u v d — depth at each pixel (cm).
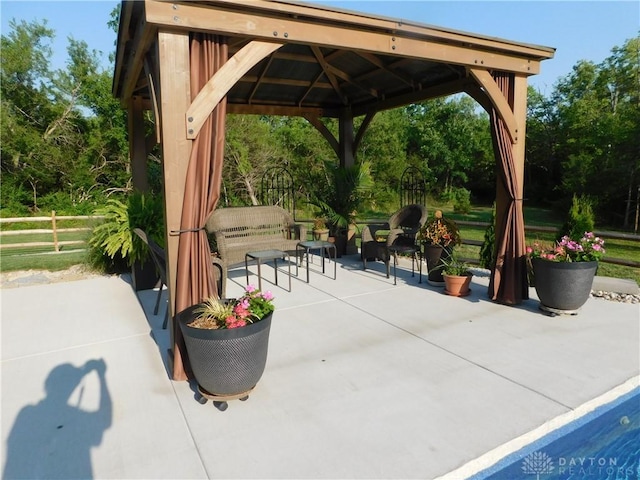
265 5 271
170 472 189
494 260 433
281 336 349
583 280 368
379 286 506
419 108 2288
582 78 1892
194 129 264
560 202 1555
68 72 1725
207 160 272
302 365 295
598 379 266
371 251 592
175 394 259
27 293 499
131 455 202
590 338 332
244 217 590
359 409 237
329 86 618
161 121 262
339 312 409
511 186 414
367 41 326
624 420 231
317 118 713
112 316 411
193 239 272
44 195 1661
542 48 414
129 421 230
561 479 195
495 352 309
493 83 405
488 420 224
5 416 237
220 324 240
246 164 1505
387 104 627
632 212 1394
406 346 324
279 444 207
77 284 543
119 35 341
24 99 1653
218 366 232
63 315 415
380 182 1883
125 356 317
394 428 218
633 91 1559
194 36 265
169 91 259
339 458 196
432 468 188
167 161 262
